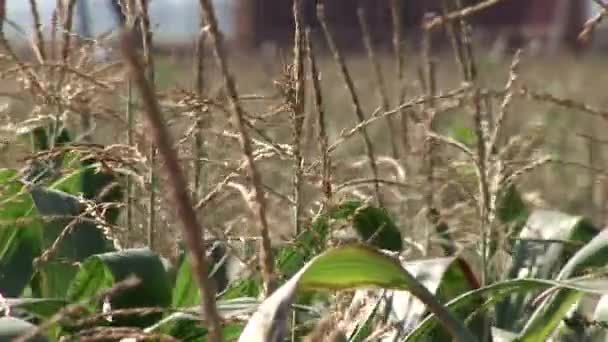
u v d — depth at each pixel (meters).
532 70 25.14
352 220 5.73
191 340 4.89
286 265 5.62
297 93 5.21
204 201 5.13
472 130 6.64
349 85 6.37
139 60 2.71
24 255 5.97
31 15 6.28
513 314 5.82
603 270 4.68
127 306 4.93
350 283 3.86
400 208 7.62
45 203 5.74
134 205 5.96
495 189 5.98
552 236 6.30
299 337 4.95
